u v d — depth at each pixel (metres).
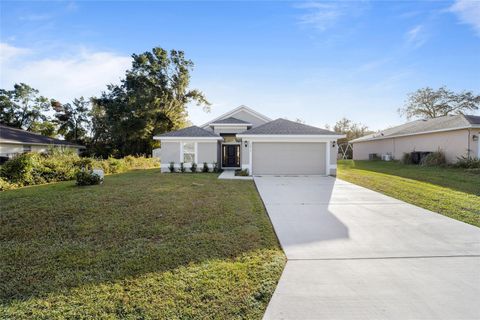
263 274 3.72
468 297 3.17
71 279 3.61
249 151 16.36
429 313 2.88
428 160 19.59
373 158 29.59
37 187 11.34
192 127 20.17
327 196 9.48
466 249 4.63
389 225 6.05
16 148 21.41
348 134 43.22
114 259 4.23
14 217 6.60
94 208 7.39
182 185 11.77
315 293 3.27
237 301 3.09
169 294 3.22
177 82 36.38
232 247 4.70
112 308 2.97
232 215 6.77
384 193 10.04
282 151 16.44
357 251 4.57
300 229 5.78
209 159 18.75
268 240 5.07
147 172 18.75
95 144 35.78
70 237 5.28
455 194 9.31
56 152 18.52
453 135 19.02
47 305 3.04
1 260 4.27
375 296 3.20
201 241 4.98
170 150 18.78
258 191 10.45
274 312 2.91
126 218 6.47
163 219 6.39
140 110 32.12
